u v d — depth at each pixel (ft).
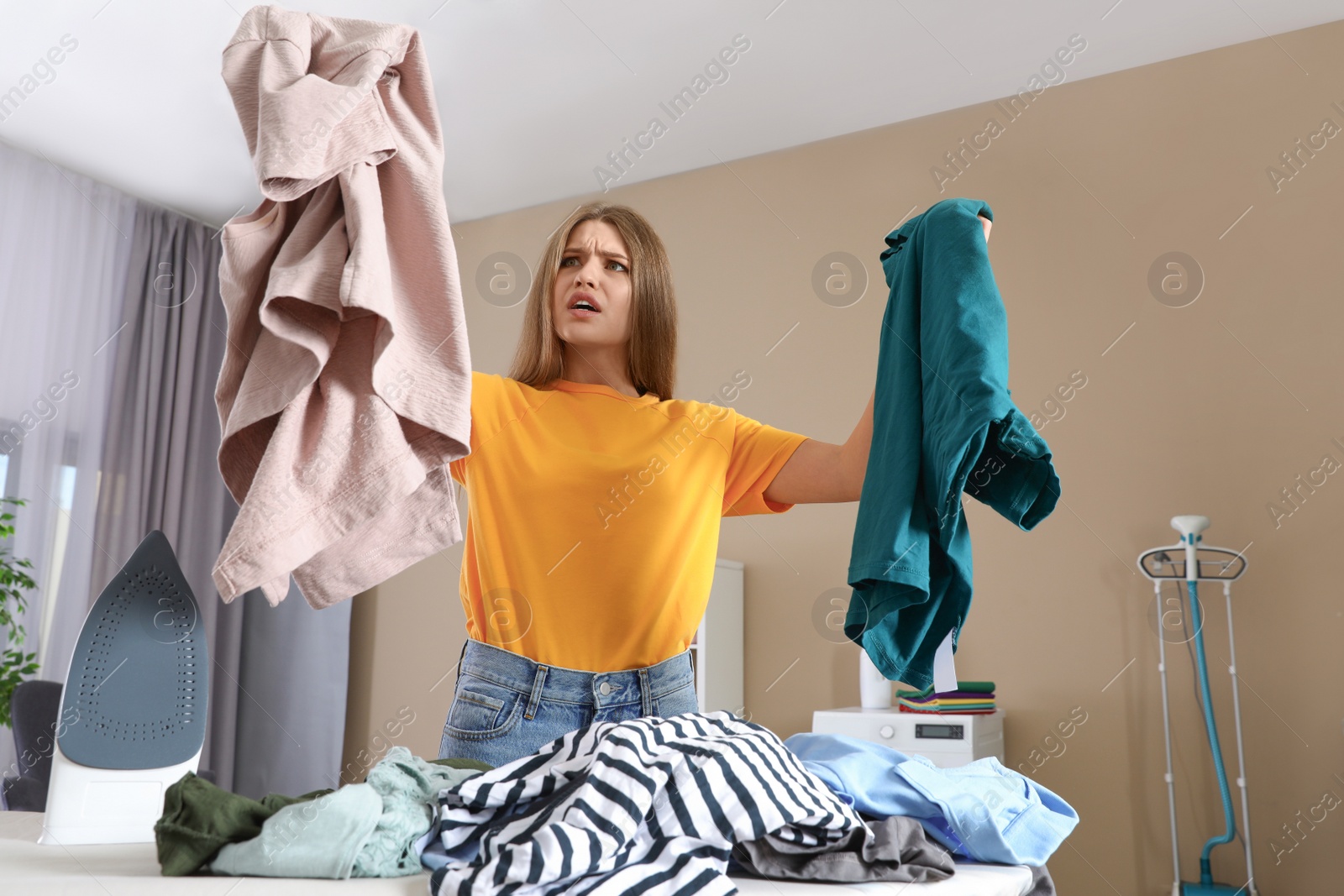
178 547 12.28
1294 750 8.23
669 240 12.05
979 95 10.52
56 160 11.87
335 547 3.68
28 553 11.03
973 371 3.37
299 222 3.59
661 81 10.35
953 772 3.51
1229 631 8.44
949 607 3.61
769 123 11.12
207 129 11.27
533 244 13.05
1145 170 9.73
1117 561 9.12
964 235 3.74
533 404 4.17
